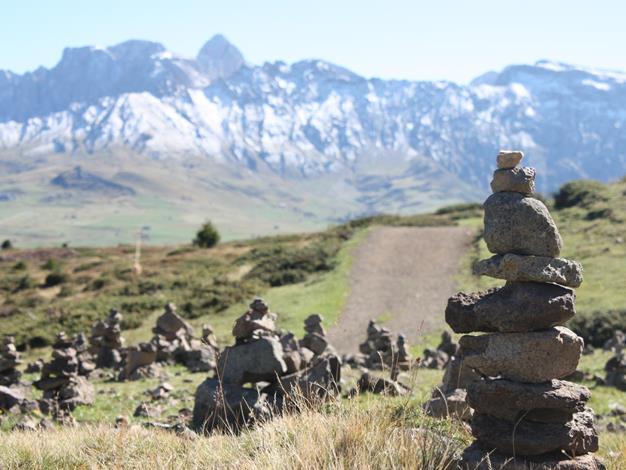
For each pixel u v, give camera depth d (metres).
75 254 82.50
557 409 6.09
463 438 7.32
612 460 7.79
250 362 11.93
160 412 15.21
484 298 6.43
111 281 57.19
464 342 6.62
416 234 58.12
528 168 6.43
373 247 54.94
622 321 31.22
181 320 30.80
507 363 6.24
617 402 17.31
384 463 5.83
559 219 58.72
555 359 6.20
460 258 50.44
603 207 57.91
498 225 6.34
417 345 31.69
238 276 53.72
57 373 17.27
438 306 39.88
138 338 37.97
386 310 40.06
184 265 61.53
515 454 6.11
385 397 7.90
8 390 16.36
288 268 53.25
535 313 6.14
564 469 5.98
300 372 12.19
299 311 40.62
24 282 61.00
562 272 6.19
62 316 44.66
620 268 40.62
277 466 5.91
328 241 59.50
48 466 7.58
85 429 9.66
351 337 35.38
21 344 39.56
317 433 6.48
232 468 6.41
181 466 6.77
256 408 10.97
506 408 6.18
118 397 18.30
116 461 7.06
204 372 23.69
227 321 40.78
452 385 11.74
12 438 9.23
